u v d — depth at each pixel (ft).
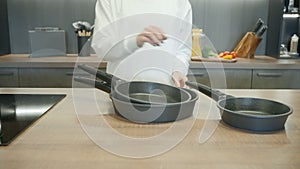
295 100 3.38
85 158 1.90
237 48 7.63
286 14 7.22
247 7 7.79
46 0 7.69
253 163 1.86
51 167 1.79
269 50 7.75
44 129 2.41
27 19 7.78
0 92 3.69
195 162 1.86
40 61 6.55
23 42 7.87
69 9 7.73
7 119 2.67
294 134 2.34
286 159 1.92
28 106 3.07
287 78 6.67
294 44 7.54
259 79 6.66
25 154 1.96
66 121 2.59
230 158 1.92
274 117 2.33
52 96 3.46
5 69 6.52
